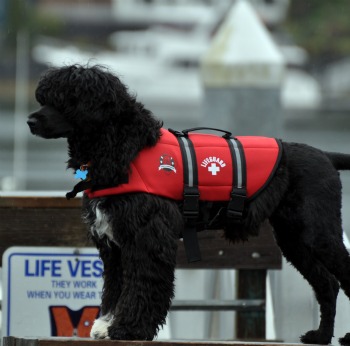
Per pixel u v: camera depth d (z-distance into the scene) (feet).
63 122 28.19
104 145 28.25
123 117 28.50
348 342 31.09
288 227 30.04
